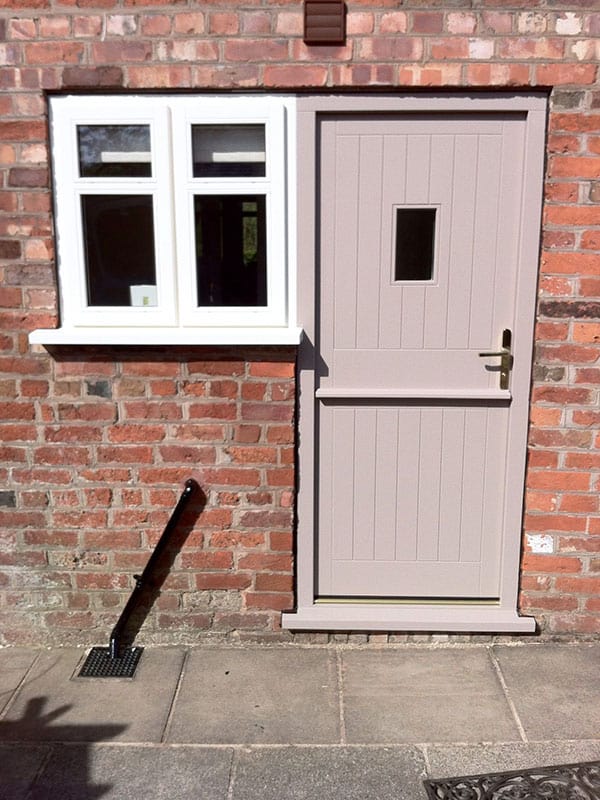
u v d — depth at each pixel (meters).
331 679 3.31
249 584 3.54
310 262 3.30
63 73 3.15
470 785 2.69
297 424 3.43
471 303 3.36
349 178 3.27
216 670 3.39
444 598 3.64
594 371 3.32
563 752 2.86
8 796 2.66
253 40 3.11
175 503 3.47
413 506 3.55
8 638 3.61
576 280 3.26
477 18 3.07
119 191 3.24
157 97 3.20
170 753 2.87
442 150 3.24
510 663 3.42
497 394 3.39
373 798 2.63
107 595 3.56
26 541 3.52
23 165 3.21
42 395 3.38
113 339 3.24
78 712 3.11
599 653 3.50
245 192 3.23
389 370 3.42
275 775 2.75
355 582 3.63
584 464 3.41
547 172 3.20
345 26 3.08
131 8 3.10
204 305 3.35
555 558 3.51
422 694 3.20
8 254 3.28
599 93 3.12
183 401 3.38
